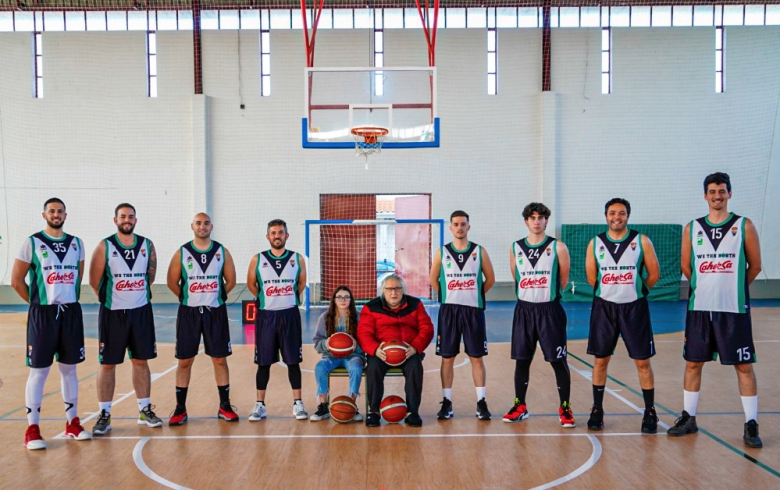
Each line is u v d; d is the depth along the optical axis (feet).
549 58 47.37
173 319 39.24
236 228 47.96
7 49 46.96
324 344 16.98
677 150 47.75
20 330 34.47
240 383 21.04
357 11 47.19
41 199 47.55
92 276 15.08
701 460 13.00
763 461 12.90
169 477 12.23
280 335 16.29
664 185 47.80
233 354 26.61
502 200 47.96
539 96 47.50
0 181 47.39
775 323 34.73
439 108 47.70
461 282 16.21
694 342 14.43
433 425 15.84
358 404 18.22
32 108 47.24
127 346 15.56
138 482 11.95
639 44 47.55
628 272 14.78
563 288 15.71
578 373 22.27
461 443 14.32
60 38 47.03
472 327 16.20
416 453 13.62
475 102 47.67
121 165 47.50
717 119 47.67
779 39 47.44
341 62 47.24
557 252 15.49
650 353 14.79
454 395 19.13
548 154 47.34
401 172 48.01
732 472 12.28
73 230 47.62
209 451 13.83
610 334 14.96
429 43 29.32
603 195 47.93
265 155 47.80
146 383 15.99
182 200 47.57
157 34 47.06
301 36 47.26
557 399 18.44
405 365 16.05
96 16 47.19
